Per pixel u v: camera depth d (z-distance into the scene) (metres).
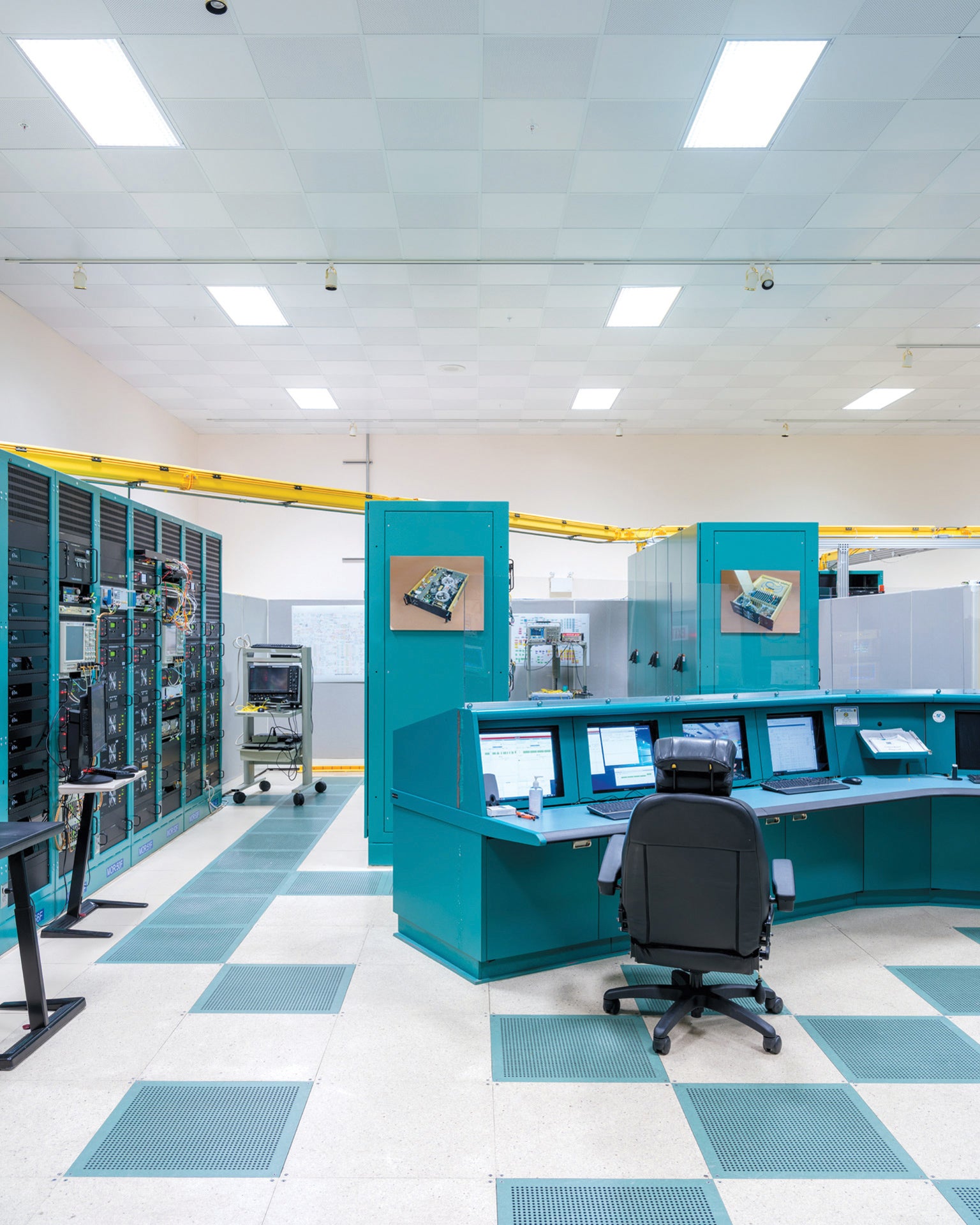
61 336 6.41
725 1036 2.50
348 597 9.23
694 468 9.52
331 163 4.21
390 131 3.94
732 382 7.68
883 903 3.73
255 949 3.20
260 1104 2.11
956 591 4.52
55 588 3.55
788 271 5.46
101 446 7.07
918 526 9.29
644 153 4.14
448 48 3.39
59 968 3.01
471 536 4.53
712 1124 2.02
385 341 6.61
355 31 3.29
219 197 4.53
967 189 4.51
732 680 4.50
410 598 4.47
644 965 3.04
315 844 4.90
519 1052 2.38
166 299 5.79
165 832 4.91
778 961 3.08
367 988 2.82
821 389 7.89
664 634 5.38
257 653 6.47
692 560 4.66
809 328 6.43
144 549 4.64
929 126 3.95
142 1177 1.81
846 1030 2.54
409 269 5.38
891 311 6.12
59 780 3.57
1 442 5.66
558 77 3.58
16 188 4.40
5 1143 1.94
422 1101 2.12
